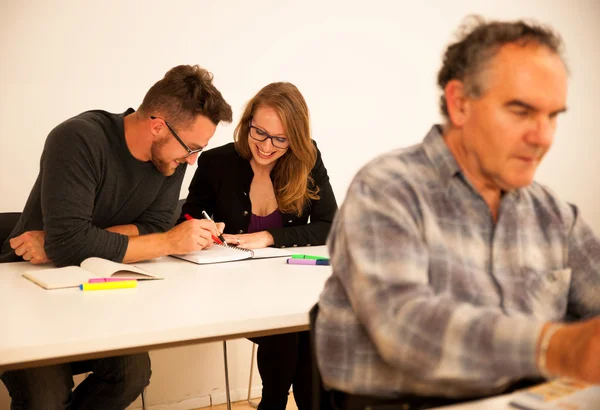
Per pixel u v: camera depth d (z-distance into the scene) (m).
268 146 2.27
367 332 0.93
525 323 0.77
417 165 0.99
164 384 2.74
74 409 1.77
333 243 1.01
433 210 0.97
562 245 1.07
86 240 1.76
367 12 3.21
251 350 2.94
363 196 0.94
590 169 3.98
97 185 1.90
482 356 0.78
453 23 3.47
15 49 2.52
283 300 1.40
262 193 2.45
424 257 0.90
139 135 1.93
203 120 1.92
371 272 0.87
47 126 2.60
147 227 2.10
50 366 1.61
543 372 0.76
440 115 1.05
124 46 2.70
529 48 0.92
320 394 1.04
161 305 1.34
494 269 0.98
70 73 2.62
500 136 0.92
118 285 1.50
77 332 1.13
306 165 2.38
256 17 2.94
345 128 3.22
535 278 1.00
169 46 2.78
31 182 2.60
